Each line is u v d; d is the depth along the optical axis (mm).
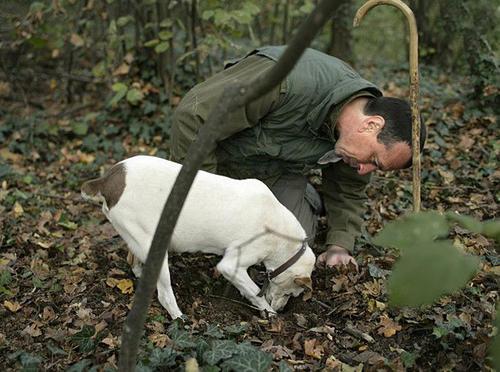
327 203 3990
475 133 5750
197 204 3148
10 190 5125
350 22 8086
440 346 2982
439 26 7965
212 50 6723
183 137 3449
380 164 3344
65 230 4512
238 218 3162
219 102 1972
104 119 6488
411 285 1750
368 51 11117
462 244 3803
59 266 3918
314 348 3059
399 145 3256
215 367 2705
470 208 4441
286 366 2781
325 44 9125
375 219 4426
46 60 7773
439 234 1834
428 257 1762
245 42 8711
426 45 8602
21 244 4168
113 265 3895
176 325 3031
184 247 3250
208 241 3234
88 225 4559
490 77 6148
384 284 3510
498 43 6867
